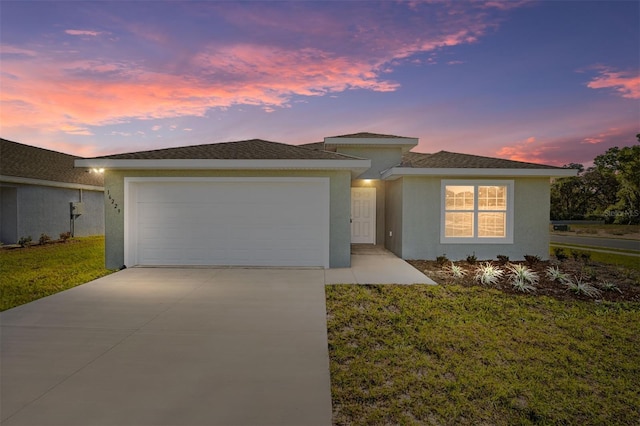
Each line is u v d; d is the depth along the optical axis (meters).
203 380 3.58
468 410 3.15
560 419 3.05
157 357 4.14
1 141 17.48
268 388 3.43
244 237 9.62
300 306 6.19
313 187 9.56
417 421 2.98
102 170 9.65
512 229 10.84
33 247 14.44
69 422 2.85
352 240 14.20
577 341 4.71
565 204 46.53
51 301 6.46
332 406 3.17
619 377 3.79
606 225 36.66
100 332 4.95
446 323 5.30
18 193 15.04
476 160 11.64
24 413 2.97
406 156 17.62
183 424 2.83
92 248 14.24
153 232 9.70
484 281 7.81
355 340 4.71
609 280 8.35
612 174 40.03
